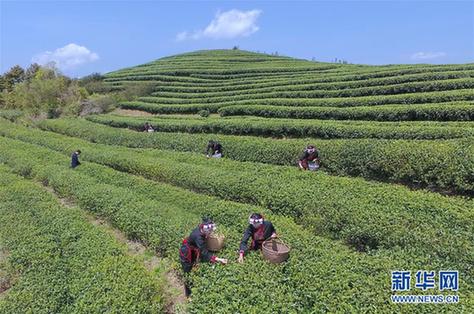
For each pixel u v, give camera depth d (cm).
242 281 839
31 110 5556
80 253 1152
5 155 2844
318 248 994
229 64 7719
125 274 990
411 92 3353
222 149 2592
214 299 805
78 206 1792
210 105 4384
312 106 3425
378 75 4012
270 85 4884
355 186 1493
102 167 2278
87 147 3075
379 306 706
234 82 5778
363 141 1953
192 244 966
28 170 2414
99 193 1683
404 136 2144
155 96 5909
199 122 3447
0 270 1161
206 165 2217
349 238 1177
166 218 1325
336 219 1238
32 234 1311
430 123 2348
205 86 5953
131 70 7962
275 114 3472
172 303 1023
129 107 5450
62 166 2392
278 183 1585
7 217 1501
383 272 823
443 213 1134
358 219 1176
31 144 3275
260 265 899
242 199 1608
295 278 838
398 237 1051
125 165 2391
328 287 784
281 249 966
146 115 4994
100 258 1097
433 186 1577
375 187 1458
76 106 5584
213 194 1739
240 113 3800
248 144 2472
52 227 1375
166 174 2044
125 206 1499
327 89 4069
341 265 877
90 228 1362
